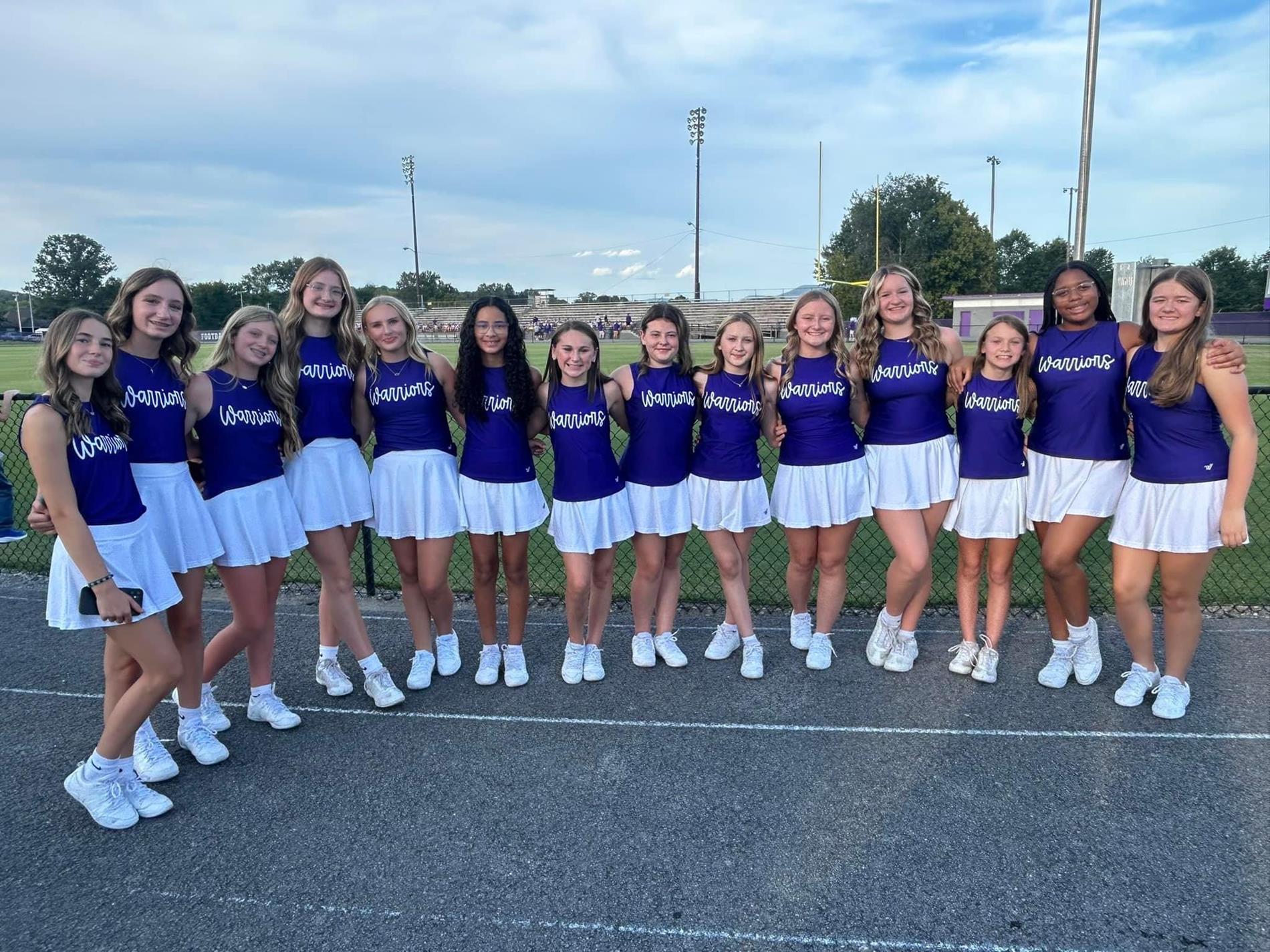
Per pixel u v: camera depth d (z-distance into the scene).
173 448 3.01
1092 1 10.52
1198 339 3.13
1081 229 11.04
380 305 3.54
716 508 3.84
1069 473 3.52
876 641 4.03
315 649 4.37
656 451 3.79
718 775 3.05
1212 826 2.68
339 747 3.32
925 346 3.70
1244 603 4.70
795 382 3.82
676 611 4.78
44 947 2.22
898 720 3.46
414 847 2.65
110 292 85.00
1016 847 2.60
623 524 3.79
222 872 2.54
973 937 2.22
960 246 54.12
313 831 2.74
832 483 3.80
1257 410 10.89
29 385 17.58
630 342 40.31
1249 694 3.61
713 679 3.92
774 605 4.95
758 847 2.62
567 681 3.89
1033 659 4.07
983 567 5.57
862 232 57.09
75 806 2.91
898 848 2.60
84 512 2.66
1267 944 2.18
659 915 2.32
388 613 4.93
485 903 2.38
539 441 4.09
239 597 3.29
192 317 3.13
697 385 3.86
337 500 3.54
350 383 3.61
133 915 2.35
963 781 2.98
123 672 2.92
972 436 3.72
